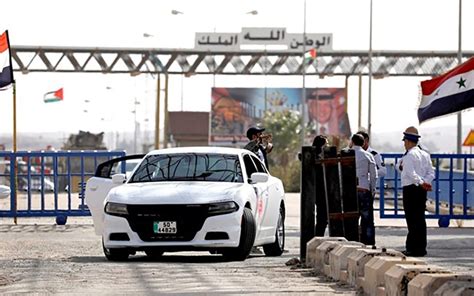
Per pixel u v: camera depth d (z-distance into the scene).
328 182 34.62
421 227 41.19
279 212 41.81
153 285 28.39
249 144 45.47
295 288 27.61
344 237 34.59
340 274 29.22
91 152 64.25
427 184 40.84
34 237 53.78
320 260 32.25
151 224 36.78
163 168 39.62
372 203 42.31
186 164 39.66
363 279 26.50
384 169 43.84
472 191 66.38
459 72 54.66
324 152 34.56
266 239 39.94
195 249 36.97
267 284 28.77
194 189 37.47
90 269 33.41
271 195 40.72
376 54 180.62
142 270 33.09
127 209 36.91
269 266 34.91
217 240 36.69
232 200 37.06
